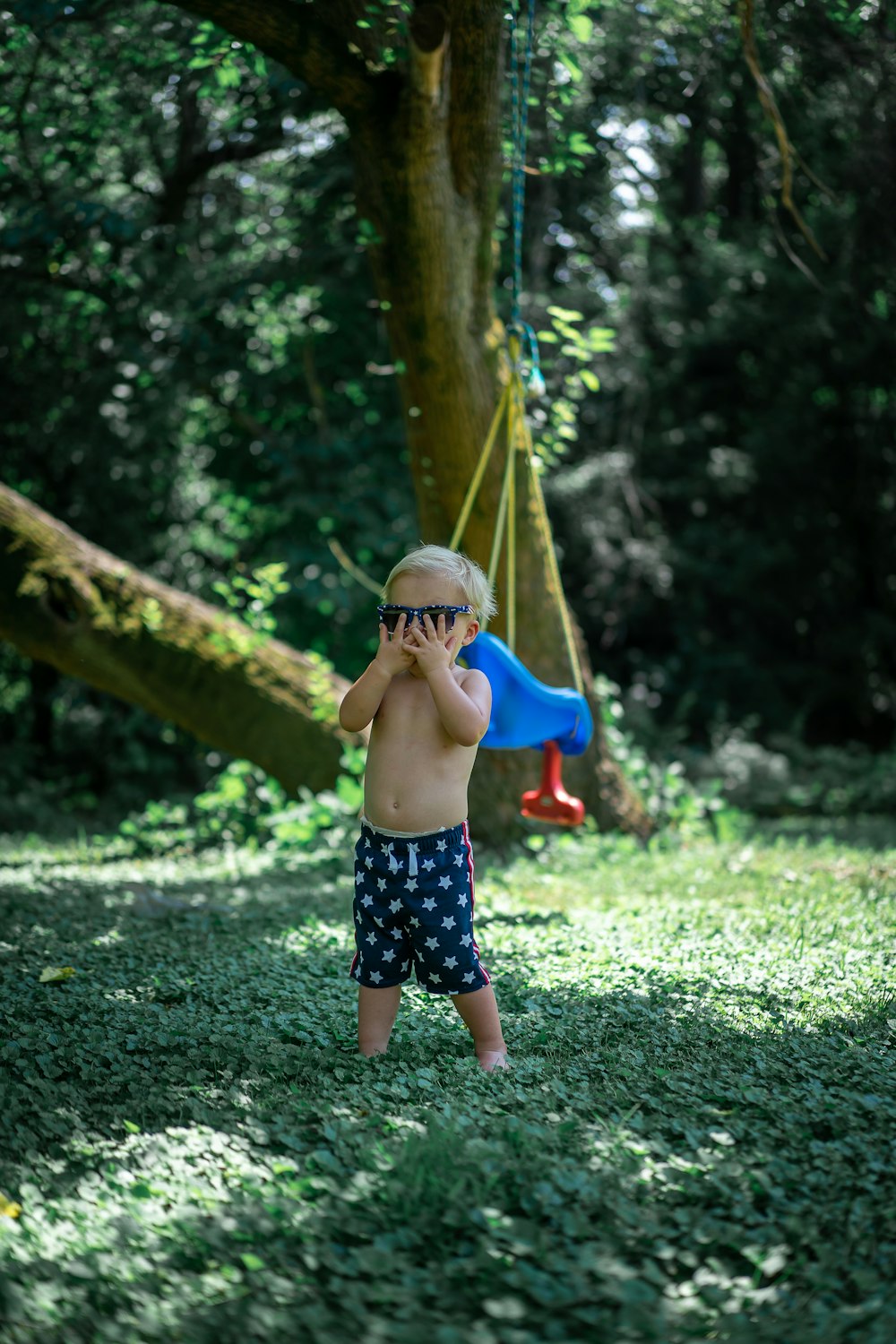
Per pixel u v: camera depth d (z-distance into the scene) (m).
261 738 10.09
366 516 15.12
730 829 10.51
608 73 11.05
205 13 6.99
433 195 7.75
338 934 5.93
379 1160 2.86
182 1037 4.05
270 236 13.98
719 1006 4.36
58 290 14.05
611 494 18.89
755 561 19.62
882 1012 4.26
